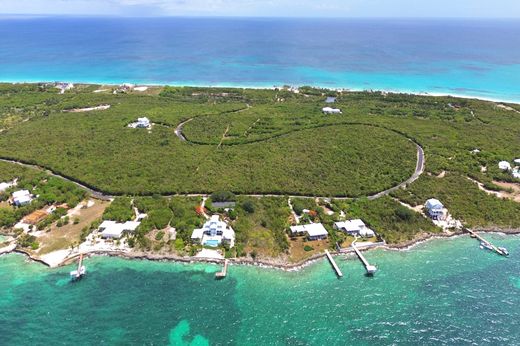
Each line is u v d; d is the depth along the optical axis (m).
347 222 93.31
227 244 85.94
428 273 80.38
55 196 102.38
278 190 107.62
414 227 93.44
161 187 108.31
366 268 80.81
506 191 109.31
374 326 67.06
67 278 77.19
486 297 73.88
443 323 67.69
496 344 63.53
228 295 73.69
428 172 119.81
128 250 84.44
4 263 81.19
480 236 92.56
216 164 123.00
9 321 66.88
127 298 72.44
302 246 86.88
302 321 68.12
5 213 94.25
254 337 64.75
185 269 80.19
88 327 66.00
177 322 67.38
